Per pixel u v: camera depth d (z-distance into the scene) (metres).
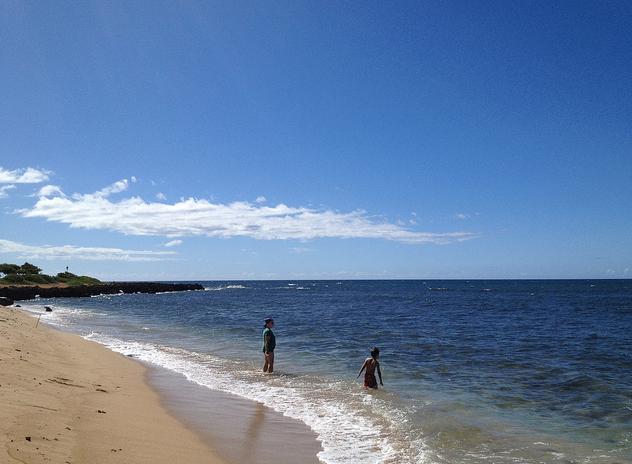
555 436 9.09
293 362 17.22
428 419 10.12
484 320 36.75
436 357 18.69
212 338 24.59
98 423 8.04
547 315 42.25
